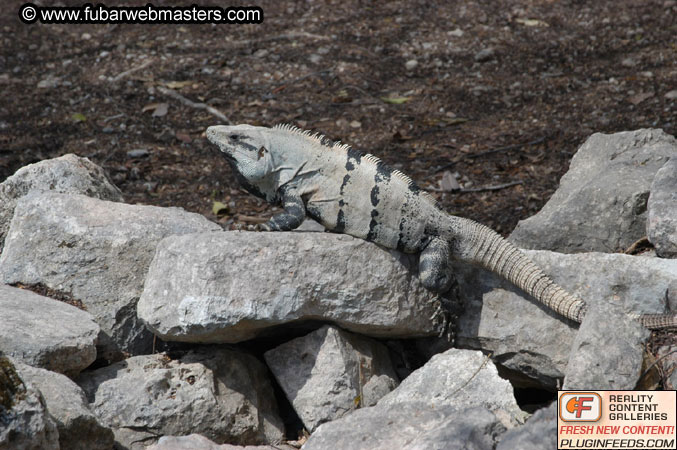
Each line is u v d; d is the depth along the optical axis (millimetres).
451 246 8570
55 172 10195
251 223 13070
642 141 11398
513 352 8570
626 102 16547
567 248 10297
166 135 16281
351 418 6828
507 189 13953
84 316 8070
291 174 8508
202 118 16906
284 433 8219
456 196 13852
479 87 17891
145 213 9102
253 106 17391
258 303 7613
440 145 15664
